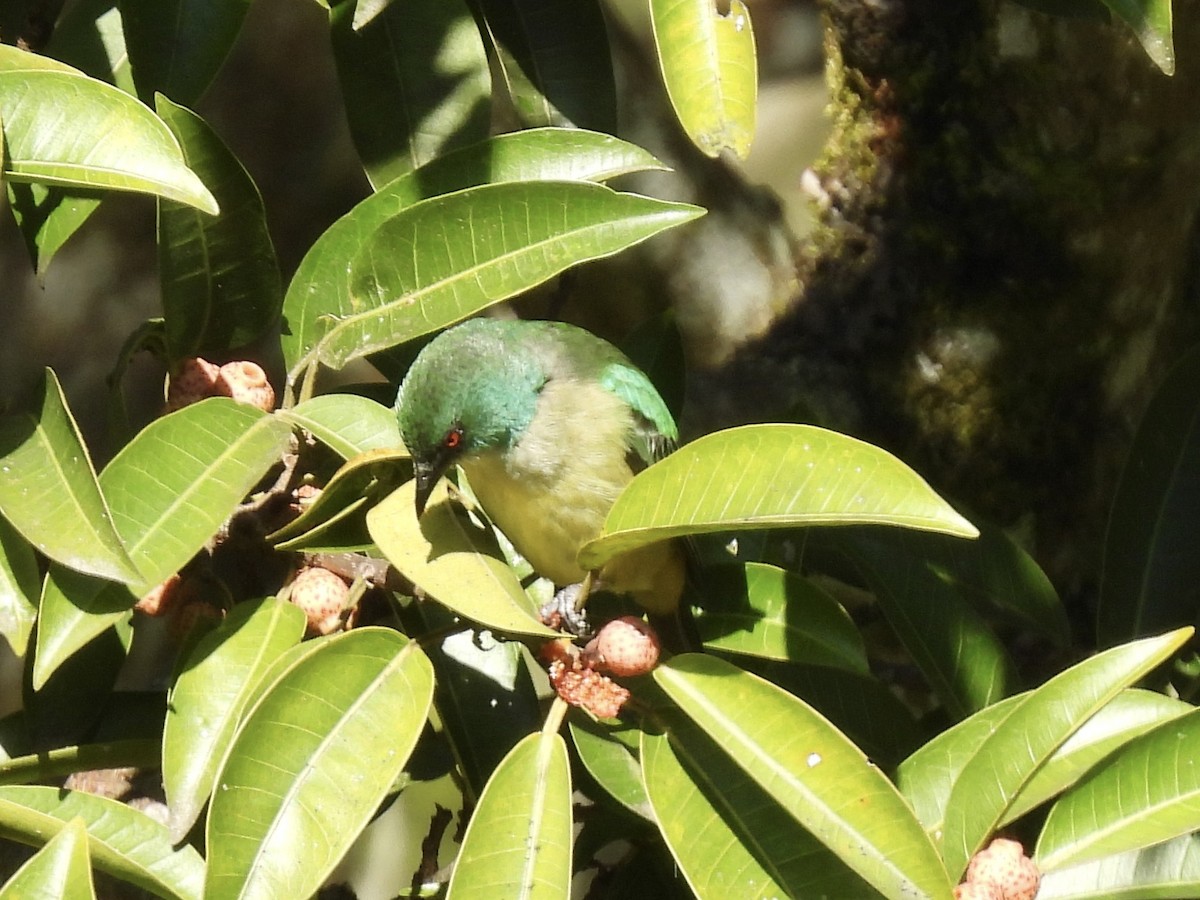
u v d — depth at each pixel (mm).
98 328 6461
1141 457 4008
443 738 4000
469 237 3357
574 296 6340
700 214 3262
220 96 6227
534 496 3934
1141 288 5422
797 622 3365
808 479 2609
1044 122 5457
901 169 5734
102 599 2873
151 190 2801
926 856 2508
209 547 3430
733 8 2746
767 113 6211
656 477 2793
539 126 4164
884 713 3668
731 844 2801
